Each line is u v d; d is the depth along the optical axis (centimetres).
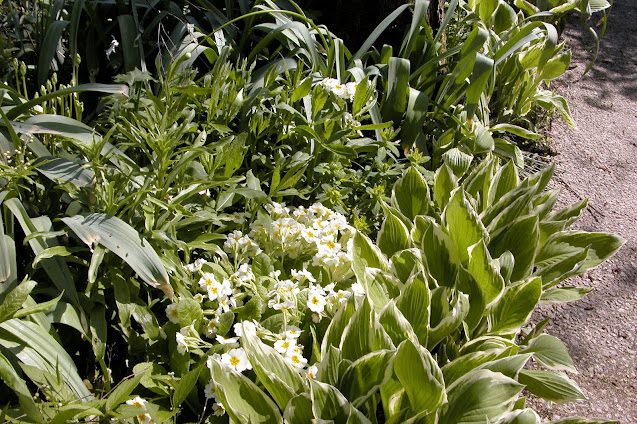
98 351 192
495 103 434
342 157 290
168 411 190
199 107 267
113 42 309
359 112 289
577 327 299
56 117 218
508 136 436
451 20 447
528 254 258
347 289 246
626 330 298
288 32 333
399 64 339
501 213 268
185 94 247
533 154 419
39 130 209
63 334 208
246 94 299
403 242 258
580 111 486
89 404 166
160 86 296
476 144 351
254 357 181
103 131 265
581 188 396
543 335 238
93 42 325
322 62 329
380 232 261
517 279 257
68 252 192
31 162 203
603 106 496
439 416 185
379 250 245
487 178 298
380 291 227
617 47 593
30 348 179
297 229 242
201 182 215
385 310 203
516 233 261
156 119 233
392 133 306
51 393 169
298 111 303
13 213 197
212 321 208
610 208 381
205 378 201
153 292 228
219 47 331
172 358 200
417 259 237
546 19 513
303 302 226
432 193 323
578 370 276
